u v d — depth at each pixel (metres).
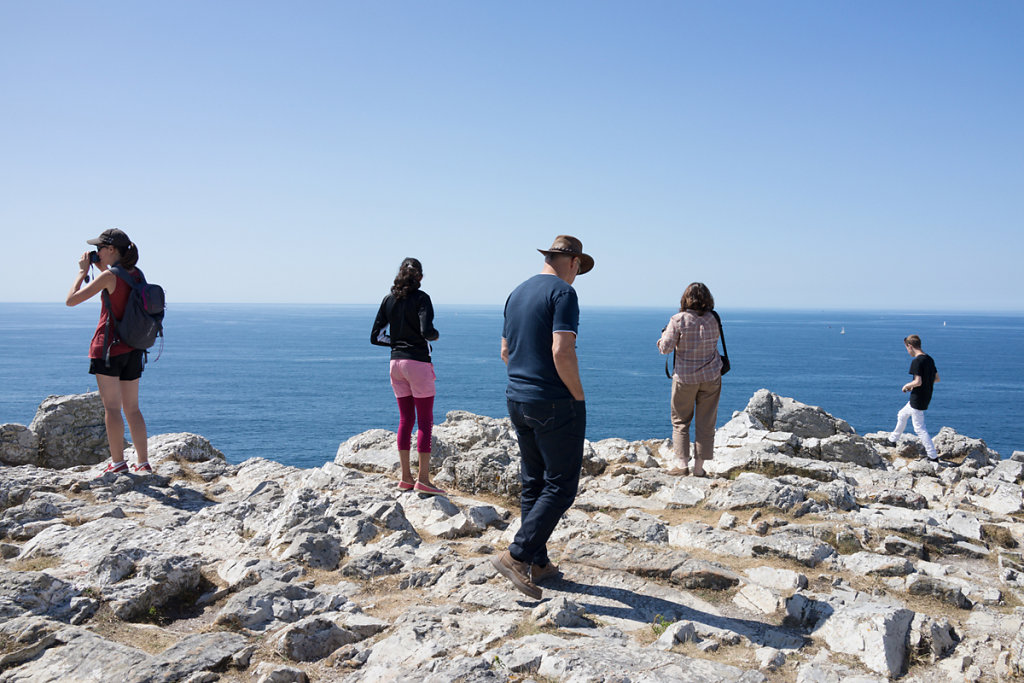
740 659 3.86
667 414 142.50
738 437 10.93
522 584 4.58
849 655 3.96
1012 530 6.62
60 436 9.53
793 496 6.61
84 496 6.71
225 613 4.23
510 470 7.32
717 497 6.85
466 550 5.68
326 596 4.61
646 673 3.44
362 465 8.30
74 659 3.53
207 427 130.62
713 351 8.19
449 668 3.39
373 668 3.62
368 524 5.80
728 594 4.80
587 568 5.20
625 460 9.34
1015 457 11.58
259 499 6.65
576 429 4.62
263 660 3.73
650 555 5.26
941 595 4.78
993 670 3.86
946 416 140.62
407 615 4.30
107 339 7.07
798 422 12.20
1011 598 4.92
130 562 4.68
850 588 4.87
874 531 5.88
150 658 3.57
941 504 7.76
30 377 198.75
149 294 7.21
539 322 4.63
